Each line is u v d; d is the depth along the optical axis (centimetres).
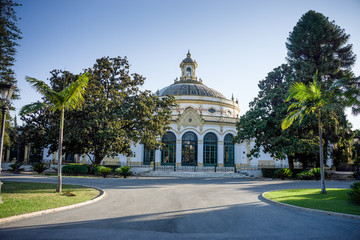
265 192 1577
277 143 2969
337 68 3709
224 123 4309
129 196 1369
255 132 3147
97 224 772
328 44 3781
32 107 1398
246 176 3328
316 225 798
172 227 748
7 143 3622
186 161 4109
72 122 2670
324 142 3138
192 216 899
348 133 3747
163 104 3183
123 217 870
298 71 3278
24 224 764
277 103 3244
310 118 2823
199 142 4162
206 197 1375
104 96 2698
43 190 1421
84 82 1470
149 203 1157
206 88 5544
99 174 2739
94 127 2667
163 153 4109
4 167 4088
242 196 1441
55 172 3184
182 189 1738
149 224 779
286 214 956
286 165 3850
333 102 1666
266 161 4100
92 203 1145
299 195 1437
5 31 2061
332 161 4338
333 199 1292
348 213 953
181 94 5006
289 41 4103
